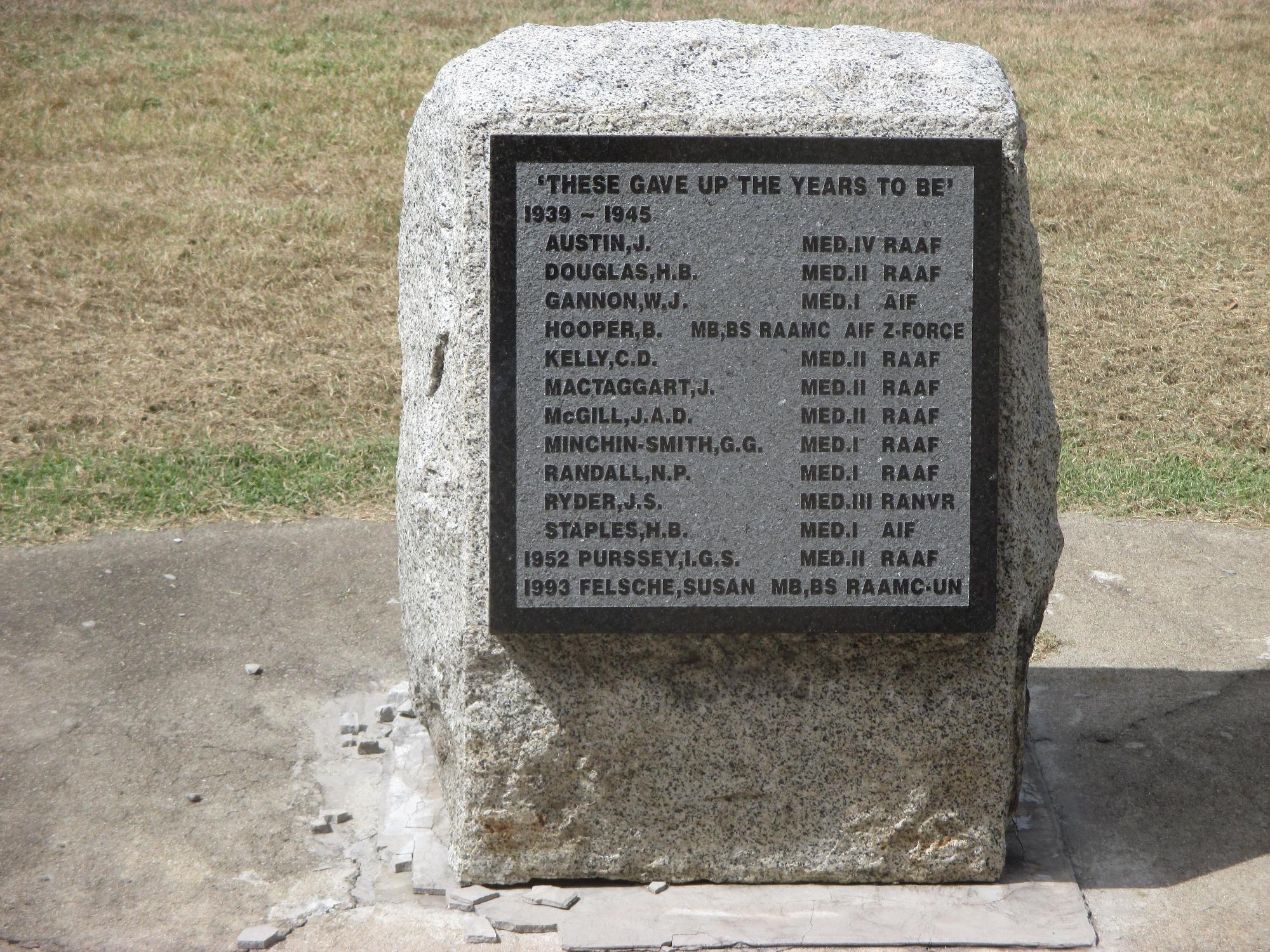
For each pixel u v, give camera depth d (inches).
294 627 202.7
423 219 144.7
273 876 143.0
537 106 130.4
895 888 139.0
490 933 132.2
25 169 446.0
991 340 131.3
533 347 131.3
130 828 151.3
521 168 129.3
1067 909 135.6
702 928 132.3
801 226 130.3
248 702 180.4
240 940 131.0
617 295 130.9
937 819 137.8
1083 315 355.9
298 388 306.7
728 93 131.1
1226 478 265.1
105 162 455.8
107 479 256.7
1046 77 567.8
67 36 597.0
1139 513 250.2
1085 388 311.1
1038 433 139.0
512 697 135.6
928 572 133.5
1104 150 487.5
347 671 189.9
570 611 133.3
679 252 130.5
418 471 146.0
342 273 380.5
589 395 131.8
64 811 154.3
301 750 168.7
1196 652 197.3
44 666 188.2
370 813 155.0
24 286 359.6
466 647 135.0
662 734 136.3
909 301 131.1
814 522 133.2
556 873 139.1
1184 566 227.8
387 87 538.0
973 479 132.6
